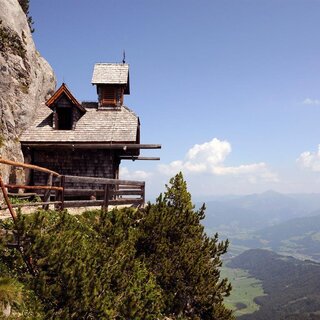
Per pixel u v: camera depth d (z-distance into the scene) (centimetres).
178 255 1670
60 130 2930
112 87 3172
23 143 2811
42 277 1016
